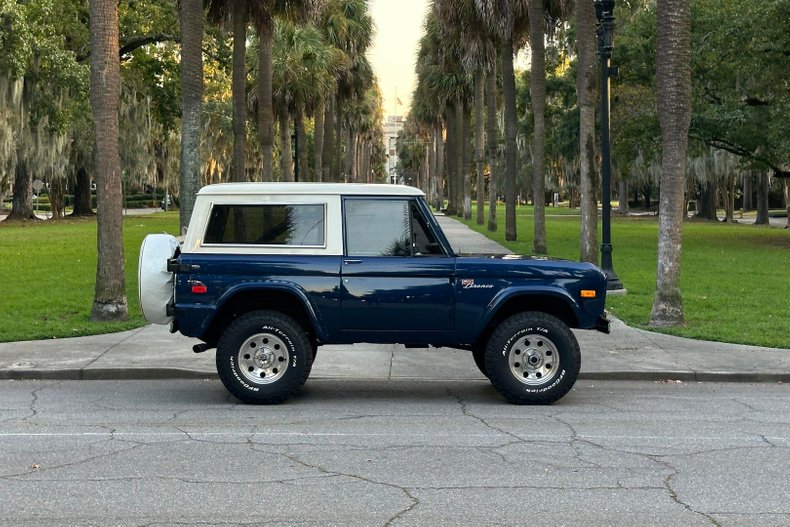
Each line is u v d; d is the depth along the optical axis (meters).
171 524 5.14
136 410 8.54
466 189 54.50
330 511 5.39
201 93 20.27
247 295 8.93
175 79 47.53
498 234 38.09
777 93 30.12
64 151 48.78
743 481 6.09
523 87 55.22
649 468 6.43
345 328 8.74
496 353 8.77
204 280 8.63
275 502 5.57
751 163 36.19
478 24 34.09
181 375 10.40
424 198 8.90
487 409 8.66
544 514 5.33
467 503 5.55
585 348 11.92
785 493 5.80
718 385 10.09
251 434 7.50
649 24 33.59
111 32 13.80
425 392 9.61
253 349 8.80
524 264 8.77
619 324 14.04
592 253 18.22
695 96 32.12
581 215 18.36
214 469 6.36
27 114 38.41
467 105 55.59
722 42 28.50
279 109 40.75
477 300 8.73
